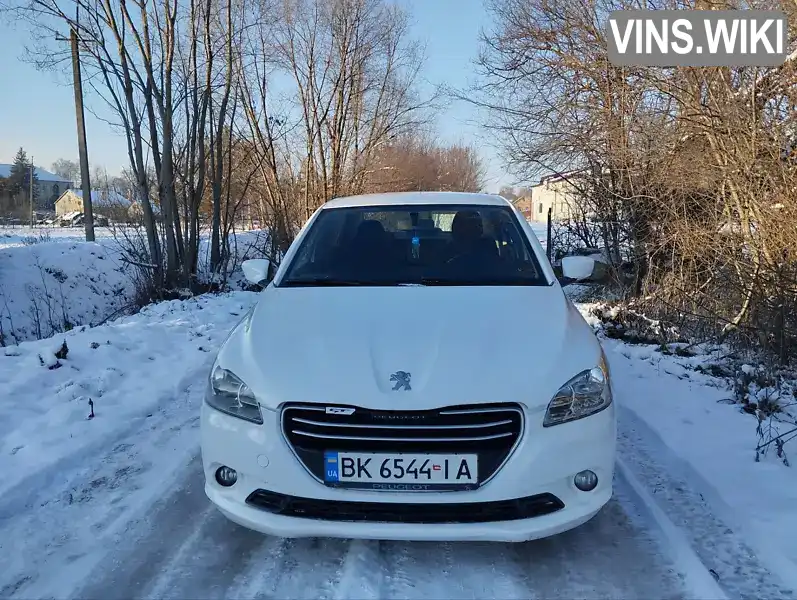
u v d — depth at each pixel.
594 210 9.04
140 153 10.65
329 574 2.47
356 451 2.30
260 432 2.38
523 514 2.32
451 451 2.28
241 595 2.34
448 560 2.55
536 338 2.60
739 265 5.55
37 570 2.51
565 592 2.34
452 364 2.39
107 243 15.12
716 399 4.52
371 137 21.81
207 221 15.25
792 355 4.96
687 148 6.75
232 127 14.22
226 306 9.06
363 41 19.64
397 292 3.10
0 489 3.12
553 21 9.40
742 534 2.72
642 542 2.67
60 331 9.49
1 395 4.52
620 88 8.09
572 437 2.36
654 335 6.53
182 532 2.80
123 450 3.78
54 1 10.04
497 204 4.03
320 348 2.54
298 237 3.86
